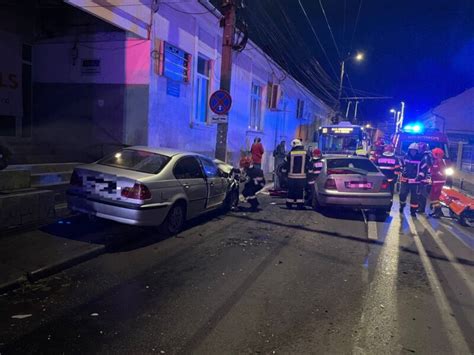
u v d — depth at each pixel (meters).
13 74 10.09
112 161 6.74
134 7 9.43
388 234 7.61
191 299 4.16
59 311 3.75
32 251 5.17
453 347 3.37
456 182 16.67
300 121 28.59
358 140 17.22
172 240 6.50
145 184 5.84
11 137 10.11
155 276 4.81
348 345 3.34
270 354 3.15
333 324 3.72
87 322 3.55
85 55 10.52
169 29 10.91
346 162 9.64
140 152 6.93
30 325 3.45
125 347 3.15
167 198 6.30
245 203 10.60
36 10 10.56
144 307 3.92
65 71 10.70
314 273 5.16
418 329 3.69
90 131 10.66
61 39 10.63
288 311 3.96
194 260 5.51
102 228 6.52
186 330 3.48
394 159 12.95
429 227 8.48
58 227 6.41
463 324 3.83
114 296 4.16
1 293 4.09
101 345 3.17
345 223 8.48
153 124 10.45
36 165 8.22
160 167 6.50
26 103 10.83
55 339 3.23
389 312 4.04
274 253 6.00
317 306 4.11
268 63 19.88
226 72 10.27
